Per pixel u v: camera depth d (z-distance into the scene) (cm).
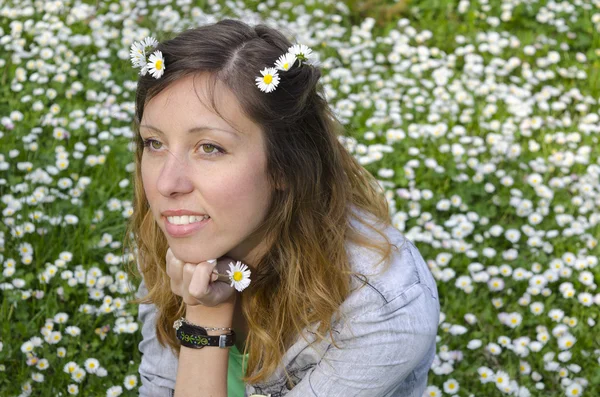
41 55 520
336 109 498
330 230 211
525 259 412
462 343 364
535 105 536
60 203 410
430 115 501
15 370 342
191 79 190
